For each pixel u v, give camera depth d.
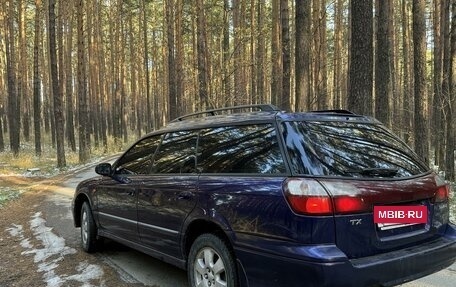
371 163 3.48
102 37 39.97
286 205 3.07
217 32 29.59
